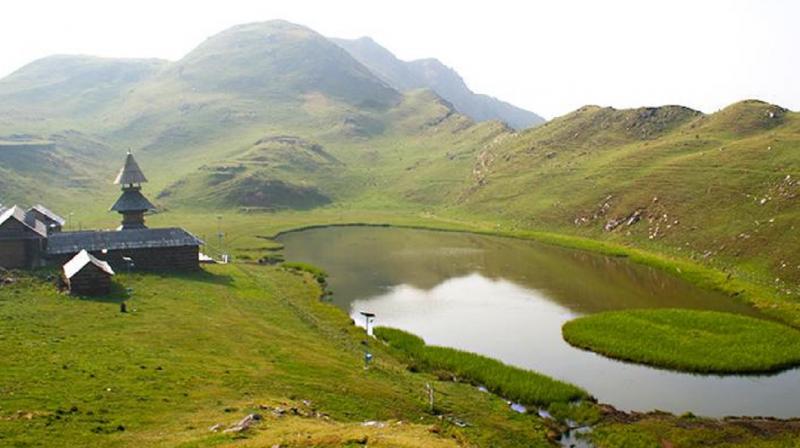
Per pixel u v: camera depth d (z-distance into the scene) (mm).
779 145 131500
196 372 44531
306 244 136375
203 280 84812
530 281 98875
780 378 56750
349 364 53562
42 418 33031
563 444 42938
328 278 101375
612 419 46875
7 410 33688
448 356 59938
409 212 190375
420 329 73188
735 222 108875
